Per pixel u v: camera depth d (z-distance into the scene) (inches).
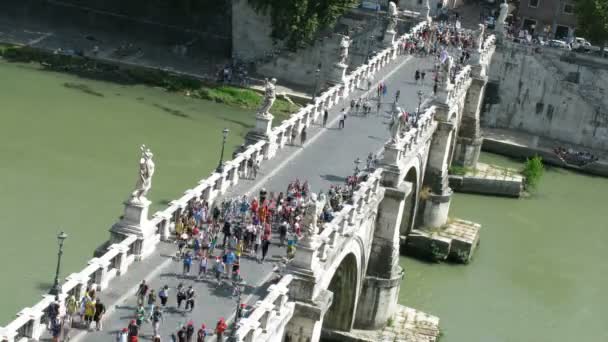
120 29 5393.7
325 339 2733.8
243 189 2469.2
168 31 5369.1
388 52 4047.7
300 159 2778.1
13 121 3986.2
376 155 2898.6
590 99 4857.3
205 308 1915.6
